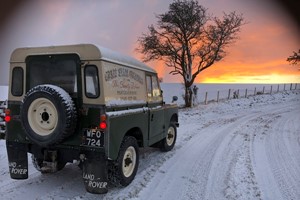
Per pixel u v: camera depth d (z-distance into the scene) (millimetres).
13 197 4555
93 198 4598
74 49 4547
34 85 4852
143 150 8141
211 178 5754
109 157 4398
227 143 9391
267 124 14234
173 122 8531
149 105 6422
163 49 25125
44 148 4793
